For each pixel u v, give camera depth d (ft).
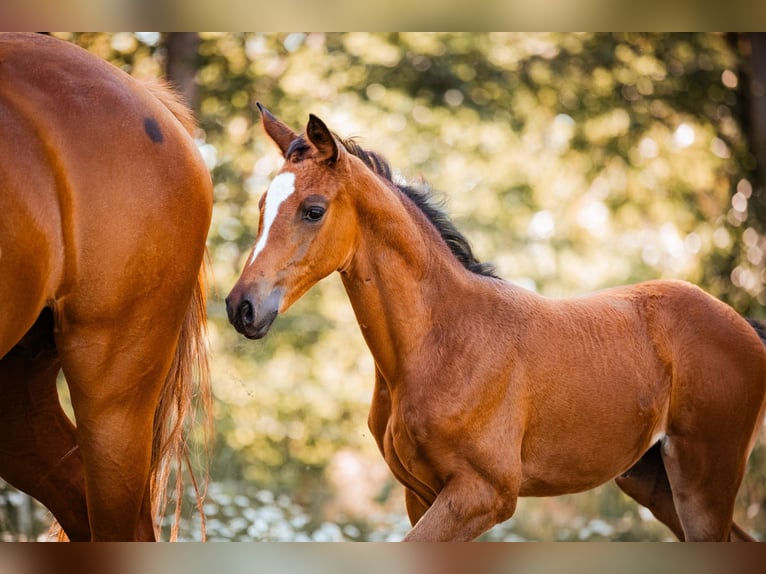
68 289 13.23
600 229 47.14
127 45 43.98
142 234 13.64
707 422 18.95
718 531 19.06
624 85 46.34
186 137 14.79
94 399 13.84
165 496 15.83
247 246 44.19
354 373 44.29
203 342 15.98
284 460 42.29
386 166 17.85
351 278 16.84
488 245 46.14
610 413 17.79
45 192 12.73
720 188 45.65
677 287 19.79
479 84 46.68
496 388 16.57
